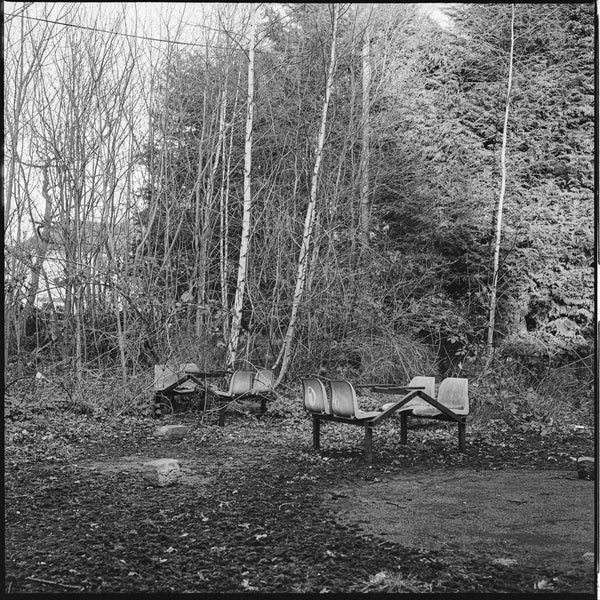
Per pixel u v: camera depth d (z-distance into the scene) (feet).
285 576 12.23
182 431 29.04
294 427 32.37
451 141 58.70
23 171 39.52
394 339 45.70
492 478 21.08
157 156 46.50
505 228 58.34
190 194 45.03
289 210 50.57
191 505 17.44
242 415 35.55
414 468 22.71
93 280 37.70
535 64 59.62
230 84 51.11
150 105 45.14
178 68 48.21
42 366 36.06
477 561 13.14
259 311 46.03
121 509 17.07
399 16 57.11
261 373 35.94
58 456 24.52
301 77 52.54
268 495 18.58
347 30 51.52
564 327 56.18
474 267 58.23
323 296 45.65
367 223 51.49
